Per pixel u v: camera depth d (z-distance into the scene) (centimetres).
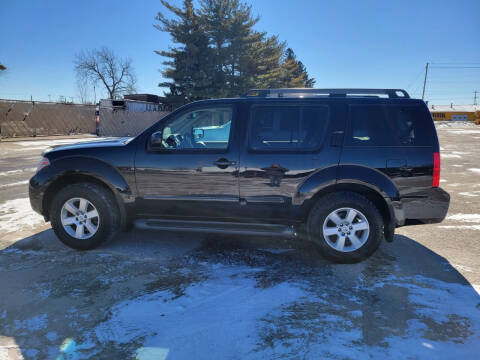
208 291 300
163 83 4128
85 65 5169
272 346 226
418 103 356
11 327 246
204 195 374
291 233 369
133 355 217
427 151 348
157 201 383
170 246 412
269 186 362
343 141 354
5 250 393
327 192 364
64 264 356
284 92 380
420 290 305
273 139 366
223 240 434
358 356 217
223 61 4144
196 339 233
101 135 2364
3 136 1961
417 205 348
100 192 381
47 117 2219
